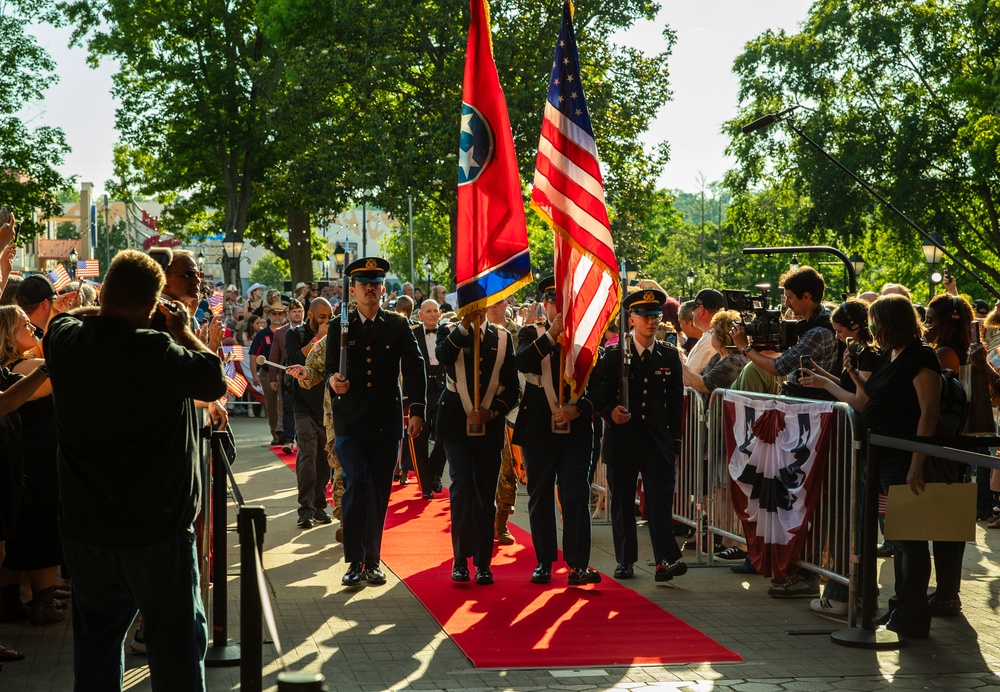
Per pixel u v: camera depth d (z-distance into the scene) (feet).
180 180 143.13
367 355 25.23
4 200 143.64
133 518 13.61
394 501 36.68
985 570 26.84
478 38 25.95
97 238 275.18
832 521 22.38
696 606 23.15
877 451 19.94
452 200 109.91
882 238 143.64
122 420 13.56
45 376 16.92
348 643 20.25
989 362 31.17
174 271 17.79
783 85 139.23
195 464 14.33
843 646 20.16
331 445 30.45
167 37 137.59
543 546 25.00
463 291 24.89
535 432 24.76
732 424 25.71
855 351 23.98
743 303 25.23
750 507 24.82
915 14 133.80
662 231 243.81
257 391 52.39
